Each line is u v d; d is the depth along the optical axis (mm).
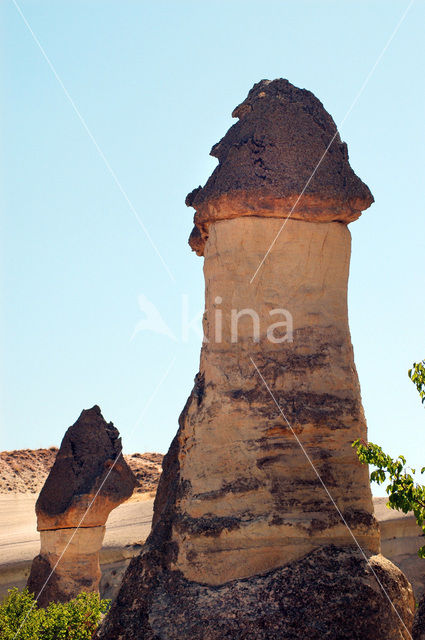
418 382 11438
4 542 34344
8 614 16406
